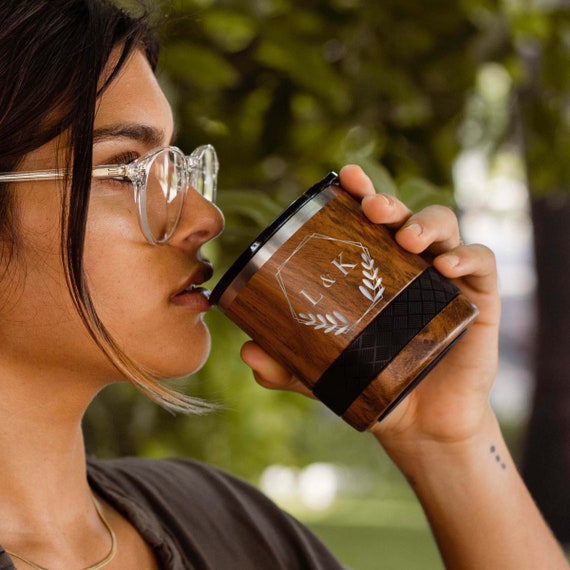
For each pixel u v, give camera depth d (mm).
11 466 1571
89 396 1606
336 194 1575
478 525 1896
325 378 1545
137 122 1587
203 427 3584
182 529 1761
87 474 1768
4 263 1517
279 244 1533
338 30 3135
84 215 1496
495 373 1903
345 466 9969
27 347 1539
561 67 3496
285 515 1946
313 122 3279
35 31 1512
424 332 1530
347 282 1530
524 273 13555
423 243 1576
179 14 2645
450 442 1893
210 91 2982
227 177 3033
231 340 3402
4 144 1503
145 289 1569
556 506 7789
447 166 3445
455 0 3199
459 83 3346
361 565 6512
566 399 7742
